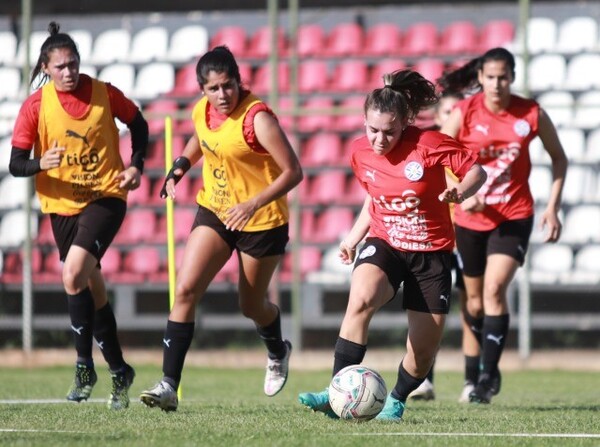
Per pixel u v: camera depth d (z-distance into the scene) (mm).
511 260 27891
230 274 49719
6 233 52531
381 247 20188
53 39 22938
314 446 15875
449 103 30141
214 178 21875
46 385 35031
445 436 17609
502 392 34594
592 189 50594
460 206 28734
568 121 51781
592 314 47344
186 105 54688
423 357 20438
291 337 48406
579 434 18359
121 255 52031
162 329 49875
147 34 57656
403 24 57938
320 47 57250
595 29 55031
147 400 21016
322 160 52938
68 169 23453
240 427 18734
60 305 51656
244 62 55438
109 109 23578
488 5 56062
